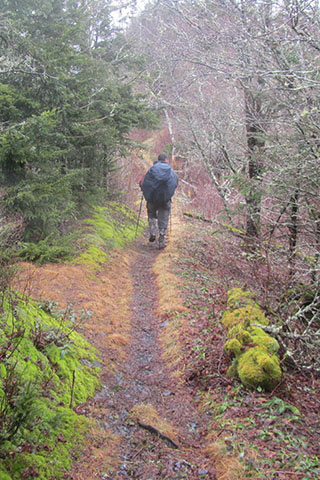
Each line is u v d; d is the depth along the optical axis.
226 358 4.63
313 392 4.14
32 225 6.95
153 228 10.04
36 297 5.28
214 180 8.36
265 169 5.13
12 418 2.65
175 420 3.84
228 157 7.88
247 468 2.99
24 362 3.43
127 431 3.56
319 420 3.60
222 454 3.21
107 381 4.29
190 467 3.15
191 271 7.99
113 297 6.53
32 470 2.59
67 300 5.69
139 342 5.39
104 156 10.98
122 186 14.40
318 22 4.59
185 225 11.86
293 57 4.77
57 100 7.33
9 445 2.59
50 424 2.80
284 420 3.50
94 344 4.88
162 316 6.13
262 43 5.01
